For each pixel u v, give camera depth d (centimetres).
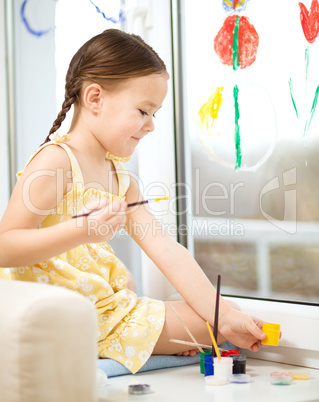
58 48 191
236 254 145
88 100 122
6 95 209
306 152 129
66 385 76
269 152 137
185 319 124
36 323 74
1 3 208
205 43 150
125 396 102
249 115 141
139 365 117
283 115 133
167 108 159
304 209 130
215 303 121
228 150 146
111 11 173
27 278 119
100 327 118
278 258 135
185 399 99
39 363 74
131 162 168
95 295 120
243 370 115
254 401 98
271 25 135
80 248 123
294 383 111
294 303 131
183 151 157
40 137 198
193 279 126
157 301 128
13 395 74
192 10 153
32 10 200
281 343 128
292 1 131
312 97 127
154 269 162
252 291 141
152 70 121
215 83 148
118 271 128
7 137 209
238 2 142
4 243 107
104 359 117
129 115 120
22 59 205
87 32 180
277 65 134
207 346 120
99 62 121
